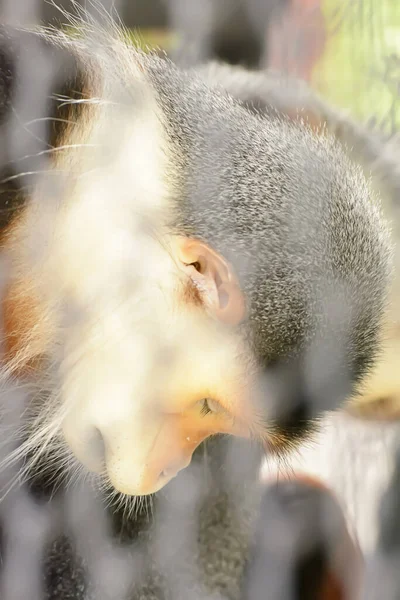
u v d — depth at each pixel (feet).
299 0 3.70
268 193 3.48
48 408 3.59
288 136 3.58
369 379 3.55
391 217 3.65
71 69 3.56
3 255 3.55
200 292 3.50
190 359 3.51
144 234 3.52
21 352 3.58
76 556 3.70
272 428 3.51
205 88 3.66
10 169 3.51
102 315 3.52
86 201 3.53
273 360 3.48
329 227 3.48
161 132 3.55
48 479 3.65
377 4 3.74
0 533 3.65
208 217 3.49
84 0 3.65
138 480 3.55
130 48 3.66
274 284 3.46
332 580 3.69
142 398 3.53
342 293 3.46
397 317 3.54
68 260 3.53
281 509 3.74
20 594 3.65
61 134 3.53
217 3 3.67
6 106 3.51
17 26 3.58
